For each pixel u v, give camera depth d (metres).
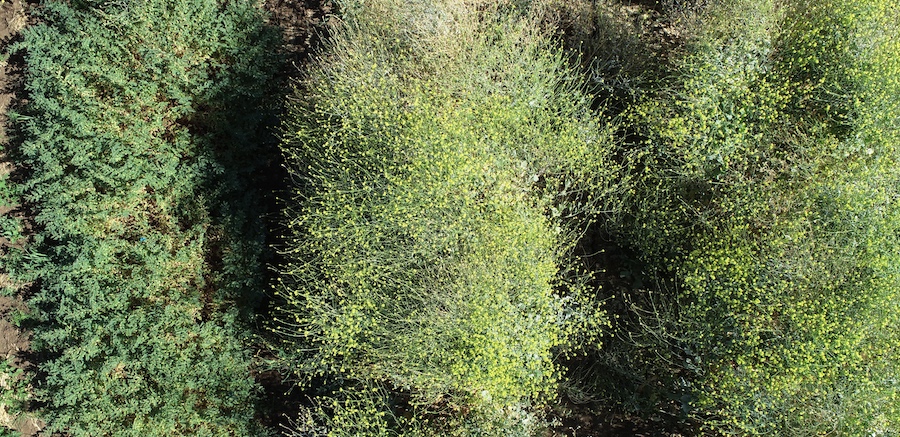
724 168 4.88
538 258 5.02
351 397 5.45
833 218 4.58
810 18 5.05
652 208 5.17
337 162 4.95
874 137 4.73
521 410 5.33
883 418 4.51
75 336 5.61
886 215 4.57
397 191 4.75
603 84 5.54
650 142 5.09
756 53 5.00
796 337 4.58
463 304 4.69
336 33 5.47
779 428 4.70
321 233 5.03
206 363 5.61
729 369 4.71
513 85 5.09
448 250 4.89
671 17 5.49
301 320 4.99
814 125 4.82
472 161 4.82
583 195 5.56
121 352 5.50
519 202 4.99
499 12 5.64
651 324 5.38
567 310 5.22
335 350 4.94
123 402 5.61
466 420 5.18
